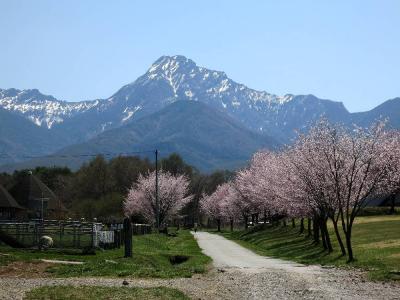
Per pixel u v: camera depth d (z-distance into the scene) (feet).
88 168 436.35
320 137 141.49
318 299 68.64
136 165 464.65
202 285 82.17
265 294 73.41
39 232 142.00
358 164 136.56
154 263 125.70
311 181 140.67
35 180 334.44
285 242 202.18
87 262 110.42
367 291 75.31
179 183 338.54
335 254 139.85
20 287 75.77
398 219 213.66
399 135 164.66
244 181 306.35
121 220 301.43
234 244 225.97
